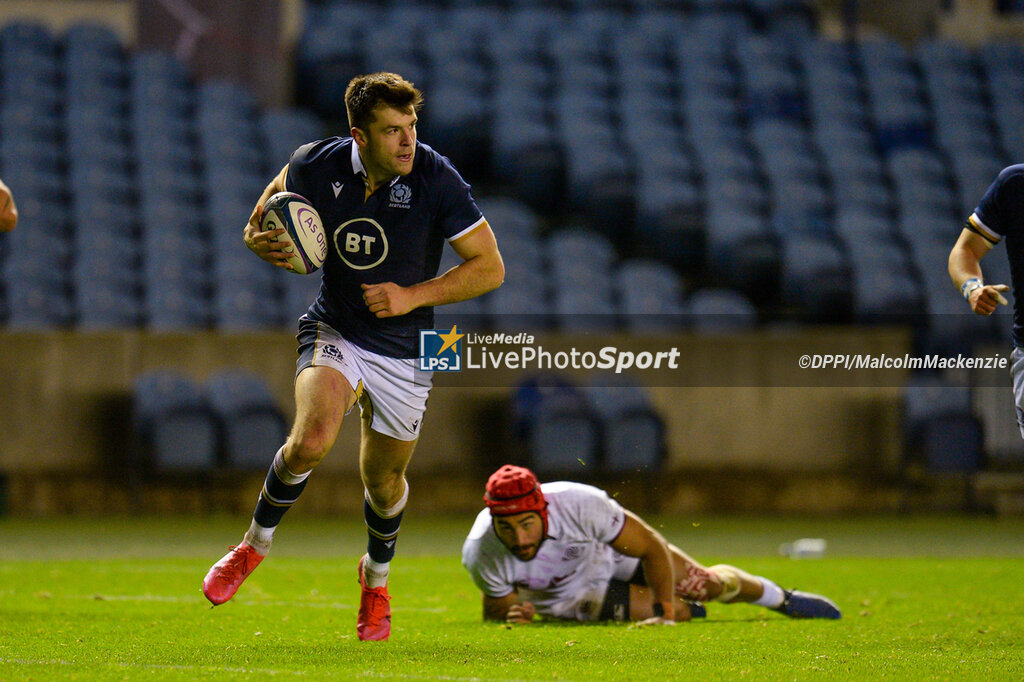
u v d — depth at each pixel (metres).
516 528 16.78
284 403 43.25
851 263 52.56
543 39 63.81
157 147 54.03
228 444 40.47
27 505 41.62
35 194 51.00
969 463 44.25
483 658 13.98
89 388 42.12
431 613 20.08
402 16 64.94
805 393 44.91
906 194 57.53
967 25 68.31
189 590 23.06
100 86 56.25
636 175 55.38
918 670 13.34
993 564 29.88
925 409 44.59
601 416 41.81
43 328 46.88
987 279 50.69
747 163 57.00
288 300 49.09
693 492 44.28
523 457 41.78
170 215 51.38
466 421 43.56
